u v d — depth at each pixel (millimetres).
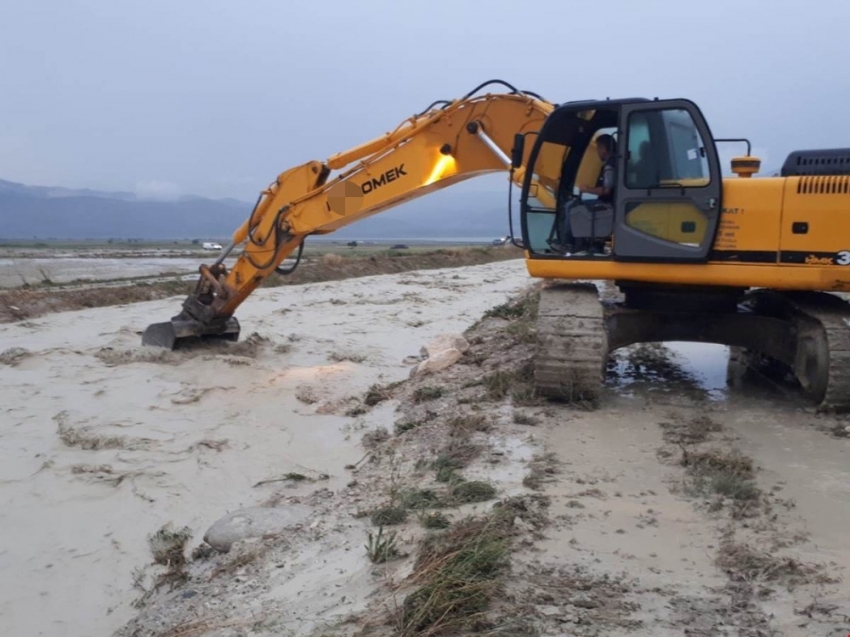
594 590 4574
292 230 11727
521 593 4512
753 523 5613
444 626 4160
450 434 8117
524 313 17250
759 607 4402
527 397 8977
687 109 8180
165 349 12961
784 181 8117
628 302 9531
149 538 6629
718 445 7375
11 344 14641
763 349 9234
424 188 10734
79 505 7297
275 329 16766
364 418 9891
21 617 5527
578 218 8867
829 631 4121
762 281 8195
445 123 10453
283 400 10820
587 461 6980
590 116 8977
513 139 10031
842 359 7977
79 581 5988
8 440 9039
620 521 5660
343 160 11289
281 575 5348
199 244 95062
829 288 8125
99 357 12992
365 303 21609
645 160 8398
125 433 9219
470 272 35312
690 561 5027
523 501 5938
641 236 8430
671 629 4141
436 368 11773
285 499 7227
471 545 4984
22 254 46125
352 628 4355
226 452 8656
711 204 8156
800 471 6676
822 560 5000
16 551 6441
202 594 5363
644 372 10727
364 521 6043
